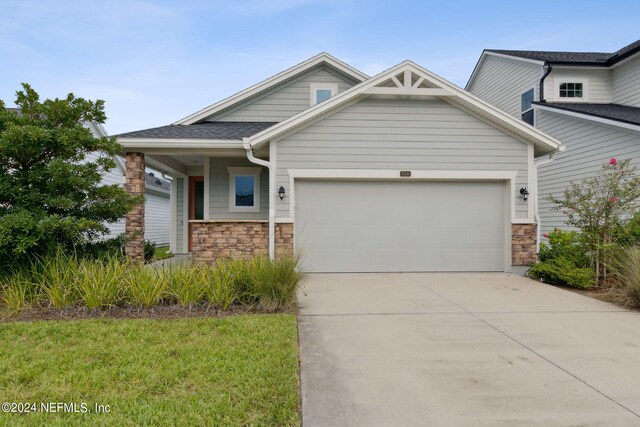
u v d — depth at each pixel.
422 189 8.98
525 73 14.21
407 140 8.77
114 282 5.37
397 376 3.40
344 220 8.85
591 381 3.32
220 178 11.38
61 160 5.83
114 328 4.46
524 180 8.88
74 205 6.10
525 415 2.77
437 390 3.14
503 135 8.85
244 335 4.30
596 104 13.03
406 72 8.52
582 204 7.73
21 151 5.69
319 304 5.97
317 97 12.05
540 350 4.05
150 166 11.23
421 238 8.95
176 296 5.43
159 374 3.27
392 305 5.93
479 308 5.77
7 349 3.80
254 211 11.35
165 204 21.53
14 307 5.04
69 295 5.26
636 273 5.82
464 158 8.81
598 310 5.68
